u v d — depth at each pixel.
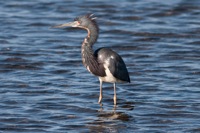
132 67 19.55
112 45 22.61
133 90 17.08
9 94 16.61
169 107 15.47
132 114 14.95
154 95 16.58
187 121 14.42
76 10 28.27
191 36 23.84
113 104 15.80
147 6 28.83
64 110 15.28
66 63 20.02
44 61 20.20
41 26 25.59
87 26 15.61
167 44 22.72
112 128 13.94
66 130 13.84
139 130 13.80
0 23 25.92
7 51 21.38
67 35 24.22
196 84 17.59
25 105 15.64
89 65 15.54
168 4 29.14
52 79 18.16
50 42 22.97
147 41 23.23
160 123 14.31
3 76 18.48
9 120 14.50
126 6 28.91
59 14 27.59
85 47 15.55
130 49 22.16
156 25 25.66
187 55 21.16
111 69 15.20
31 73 18.83
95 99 16.27
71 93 16.72
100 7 28.80
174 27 25.22
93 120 14.52
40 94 16.64
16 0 30.34
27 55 20.94
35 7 28.89
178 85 17.55
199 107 15.41
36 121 14.45
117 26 25.53
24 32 24.56
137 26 25.48
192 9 28.34
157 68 19.44
